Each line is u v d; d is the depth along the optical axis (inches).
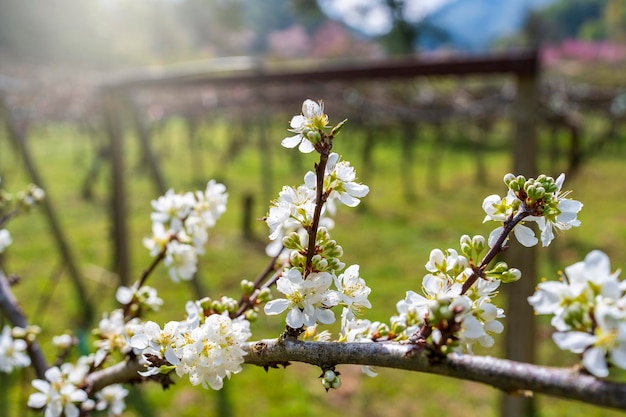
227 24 1528.1
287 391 194.4
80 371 62.7
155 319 239.3
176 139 887.7
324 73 187.5
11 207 97.8
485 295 39.6
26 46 771.4
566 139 747.4
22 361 78.0
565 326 28.5
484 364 29.4
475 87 617.0
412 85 597.6
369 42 1067.3
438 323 31.9
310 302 39.9
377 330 43.7
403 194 551.8
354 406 189.2
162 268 314.0
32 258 336.8
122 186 239.6
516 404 168.1
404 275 318.7
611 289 27.9
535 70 150.4
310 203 40.9
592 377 25.7
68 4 810.8
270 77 200.5
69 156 748.0
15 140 241.6
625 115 572.4
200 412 180.9
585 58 1061.1
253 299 53.3
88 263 325.4
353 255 357.7
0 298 83.1
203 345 40.4
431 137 869.8
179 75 205.2
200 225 69.9
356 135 849.5
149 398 186.9
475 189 582.9
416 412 187.0
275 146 783.7
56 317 249.4
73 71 394.3
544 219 39.2
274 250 61.1
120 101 230.1
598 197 532.1
